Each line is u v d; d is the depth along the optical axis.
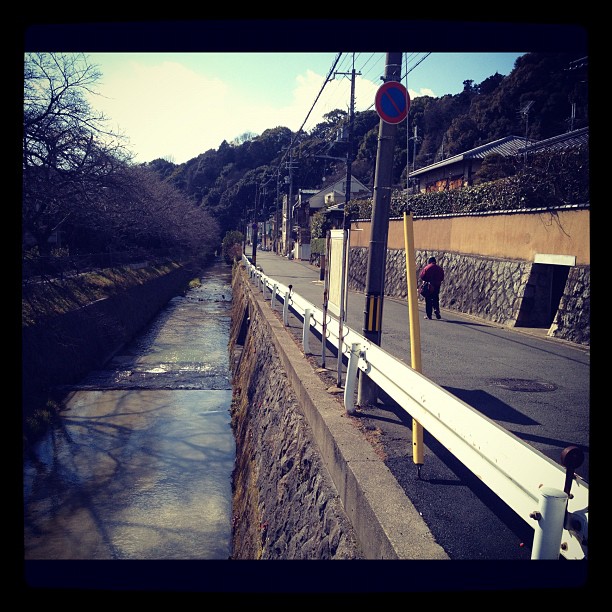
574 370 7.79
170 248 52.25
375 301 5.73
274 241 73.75
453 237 16.25
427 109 57.28
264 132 112.25
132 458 10.80
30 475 9.87
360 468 3.75
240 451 10.30
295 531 4.71
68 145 13.79
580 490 2.09
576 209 10.51
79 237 25.05
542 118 34.19
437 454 4.44
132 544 7.69
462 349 9.18
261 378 10.64
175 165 124.88
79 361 16.45
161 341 22.94
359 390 5.61
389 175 5.68
